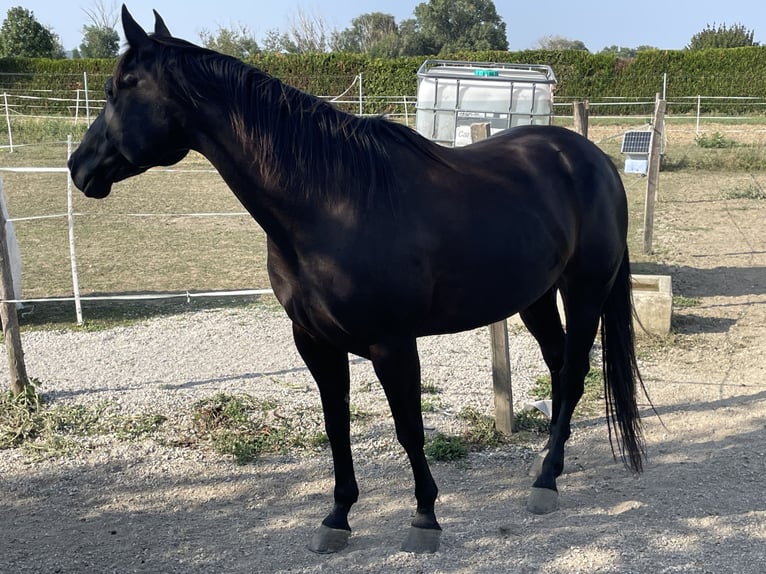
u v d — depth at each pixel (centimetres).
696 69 2552
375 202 260
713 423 425
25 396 454
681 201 1236
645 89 2580
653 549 291
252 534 318
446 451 387
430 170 281
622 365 354
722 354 549
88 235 1009
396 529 318
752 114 2484
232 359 559
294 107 262
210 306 708
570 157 333
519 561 285
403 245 261
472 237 279
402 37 5356
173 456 398
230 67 260
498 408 415
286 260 267
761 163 1547
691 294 719
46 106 2572
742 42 3406
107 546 310
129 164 267
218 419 435
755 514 318
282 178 255
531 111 1042
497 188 295
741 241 951
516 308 308
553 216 310
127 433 423
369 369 528
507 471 374
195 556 300
